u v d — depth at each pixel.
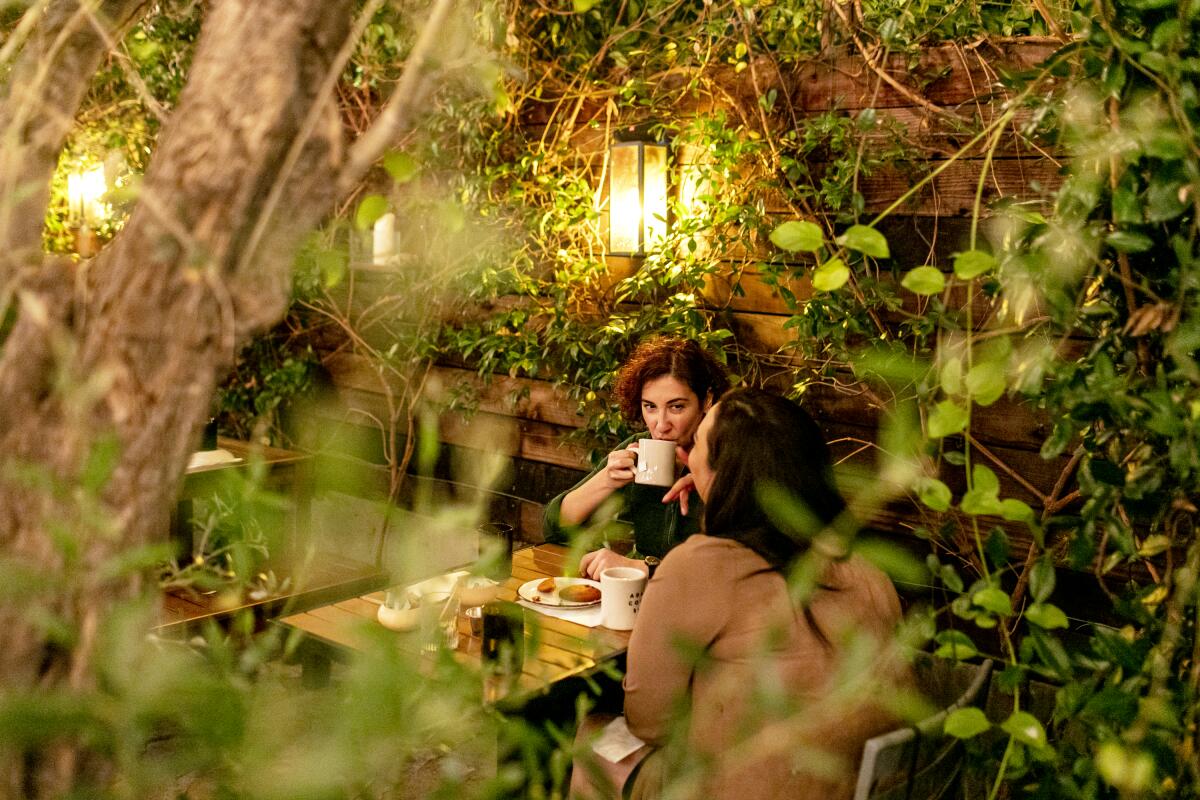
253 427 4.95
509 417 4.27
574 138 3.92
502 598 2.68
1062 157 2.80
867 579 1.83
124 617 0.80
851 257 3.12
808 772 1.62
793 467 1.87
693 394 2.86
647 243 3.58
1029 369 1.48
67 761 0.85
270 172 0.87
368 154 0.92
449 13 0.99
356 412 4.74
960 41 2.98
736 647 1.76
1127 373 1.56
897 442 1.44
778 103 3.40
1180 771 1.40
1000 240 2.91
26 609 0.84
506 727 1.00
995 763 1.62
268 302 0.90
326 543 4.80
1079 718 1.44
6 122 1.13
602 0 3.93
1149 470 1.47
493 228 4.00
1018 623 2.88
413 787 2.00
